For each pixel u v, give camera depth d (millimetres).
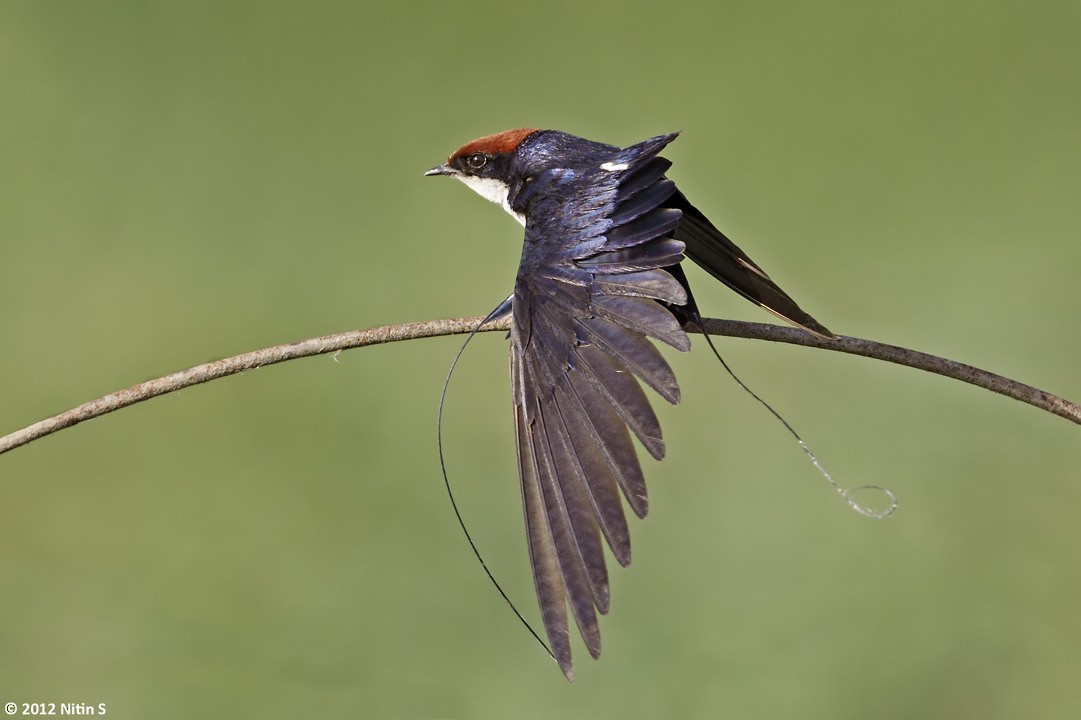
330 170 13867
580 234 6930
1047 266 13406
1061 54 14875
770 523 11203
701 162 14336
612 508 6012
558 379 6398
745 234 14125
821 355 12352
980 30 14891
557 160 8062
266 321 12688
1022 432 12125
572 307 6598
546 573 6023
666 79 14664
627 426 6145
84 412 7004
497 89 14445
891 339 12969
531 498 6199
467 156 8391
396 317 12781
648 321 6379
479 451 12008
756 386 12031
